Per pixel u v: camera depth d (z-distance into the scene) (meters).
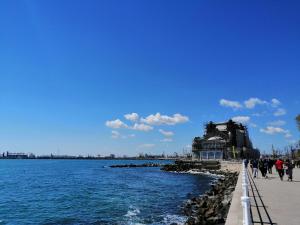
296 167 77.94
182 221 30.36
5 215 36.22
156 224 29.53
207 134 152.38
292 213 16.41
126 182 77.25
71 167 186.00
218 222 23.42
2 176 105.50
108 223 30.72
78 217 34.03
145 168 166.88
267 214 16.12
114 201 44.28
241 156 146.62
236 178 57.72
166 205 40.22
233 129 154.00
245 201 11.03
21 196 52.94
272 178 39.72
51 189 62.84
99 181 81.56
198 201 38.28
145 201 44.03
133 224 29.98
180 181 79.12
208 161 119.56
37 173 123.50
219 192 43.75
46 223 31.91
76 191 58.16
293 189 27.05
